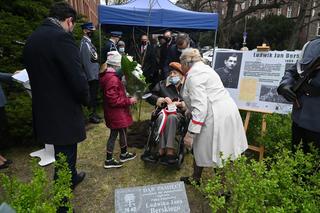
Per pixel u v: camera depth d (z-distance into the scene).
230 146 2.88
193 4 20.83
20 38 4.65
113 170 3.80
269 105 3.83
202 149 2.95
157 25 7.68
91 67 5.29
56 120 2.53
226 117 2.84
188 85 2.88
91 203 3.10
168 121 3.62
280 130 3.47
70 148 2.70
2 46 4.48
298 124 2.49
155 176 3.66
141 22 7.61
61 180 1.97
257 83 3.94
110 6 7.39
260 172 1.85
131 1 8.28
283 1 17.50
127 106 3.70
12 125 4.08
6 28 4.57
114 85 3.51
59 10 2.49
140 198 1.99
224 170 2.08
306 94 2.42
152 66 7.79
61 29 2.44
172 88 4.12
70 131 2.59
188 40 4.97
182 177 3.48
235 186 1.85
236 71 4.11
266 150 3.72
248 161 3.85
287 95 2.53
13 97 4.38
